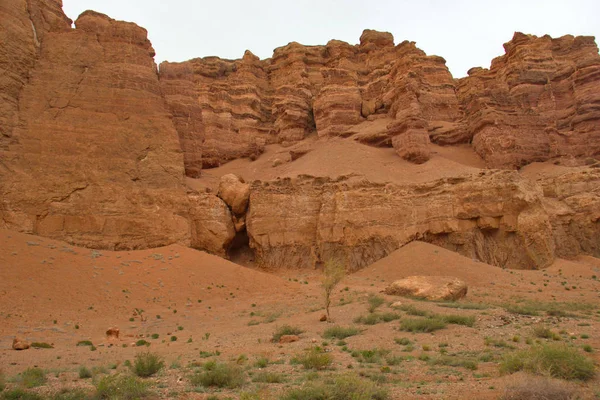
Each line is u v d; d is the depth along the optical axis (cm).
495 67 8006
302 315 2417
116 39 4641
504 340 1583
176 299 3056
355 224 4412
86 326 2416
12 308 2502
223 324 2420
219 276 3475
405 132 5684
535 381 952
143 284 3159
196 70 8256
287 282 3588
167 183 4322
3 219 3556
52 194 3769
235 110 7675
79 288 2902
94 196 3925
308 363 1302
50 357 1661
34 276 2881
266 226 4566
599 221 4959
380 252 4341
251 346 1723
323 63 8519
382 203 4484
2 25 4038
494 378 1097
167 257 3650
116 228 3909
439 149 6334
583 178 5200
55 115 4084
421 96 7225
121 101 4406
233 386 1105
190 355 1605
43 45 4350
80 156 4009
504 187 4338
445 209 4428
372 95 7475
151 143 4384
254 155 7094
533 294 2981
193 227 4450
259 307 2872
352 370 1243
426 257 3953
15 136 3850
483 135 5981
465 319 1900
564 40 7831
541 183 5391
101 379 1111
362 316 2109
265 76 8550
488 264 4044
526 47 7475
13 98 3978
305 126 7675
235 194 4631
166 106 4781
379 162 5481
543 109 7000
